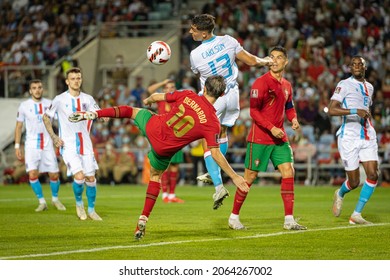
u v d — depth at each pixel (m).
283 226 39.06
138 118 33.19
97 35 107.94
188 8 113.75
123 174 85.44
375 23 100.94
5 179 88.00
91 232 37.22
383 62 95.94
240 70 96.88
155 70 102.81
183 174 88.31
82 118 32.66
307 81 91.75
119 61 103.12
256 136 37.34
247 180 37.84
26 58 106.50
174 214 47.31
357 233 36.09
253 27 102.19
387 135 82.88
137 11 109.25
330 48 99.38
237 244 32.84
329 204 55.38
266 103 37.03
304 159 83.81
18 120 52.06
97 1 111.81
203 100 32.16
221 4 106.12
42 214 47.81
